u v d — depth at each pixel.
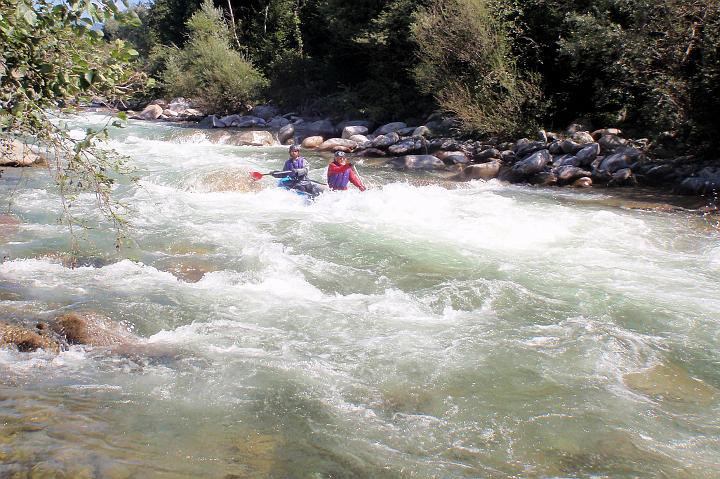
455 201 11.30
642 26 13.66
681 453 4.04
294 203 11.17
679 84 13.03
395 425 4.25
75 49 4.59
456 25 17.72
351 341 5.55
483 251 8.42
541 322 6.11
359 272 7.51
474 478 3.70
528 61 18.03
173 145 18.84
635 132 15.27
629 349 5.56
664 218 10.35
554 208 10.93
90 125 21.69
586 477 3.76
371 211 10.50
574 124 16.36
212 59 28.95
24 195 10.91
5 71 4.40
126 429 4.00
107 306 6.06
